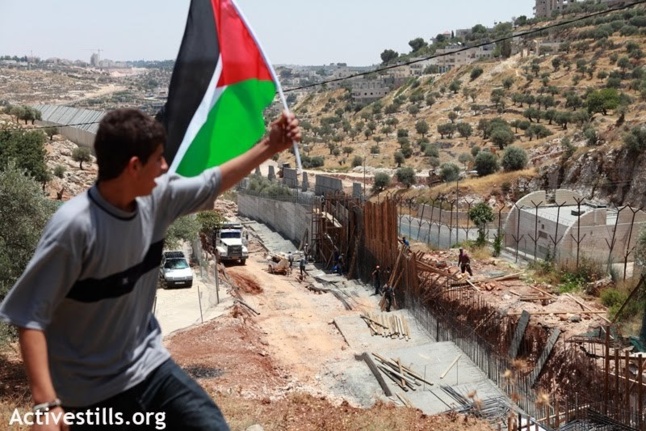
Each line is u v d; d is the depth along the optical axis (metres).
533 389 22.86
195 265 44.97
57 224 3.08
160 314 33.47
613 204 65.81
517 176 74.62
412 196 78.69
